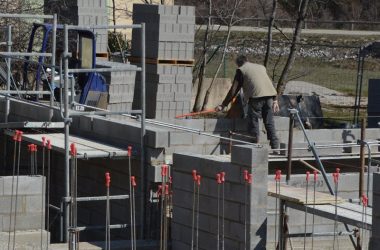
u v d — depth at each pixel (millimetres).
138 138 27094
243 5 69188
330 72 69750
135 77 38531
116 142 28172
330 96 61250
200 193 24578
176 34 38281
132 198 25703
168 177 26484
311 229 25328
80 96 35531
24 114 32688
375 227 20531
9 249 24516
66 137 26047
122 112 27078
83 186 30391
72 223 25266
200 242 24609
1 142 33781
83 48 35469
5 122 32031
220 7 60406
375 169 30484
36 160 31781
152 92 38344
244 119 32625
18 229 25125
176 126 29156
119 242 25875
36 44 45969
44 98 36906
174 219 25578
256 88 31578
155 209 26781
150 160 26844
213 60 67375
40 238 25047
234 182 23422
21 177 25141
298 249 25219
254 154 22875
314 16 93875
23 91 33031
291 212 25109
